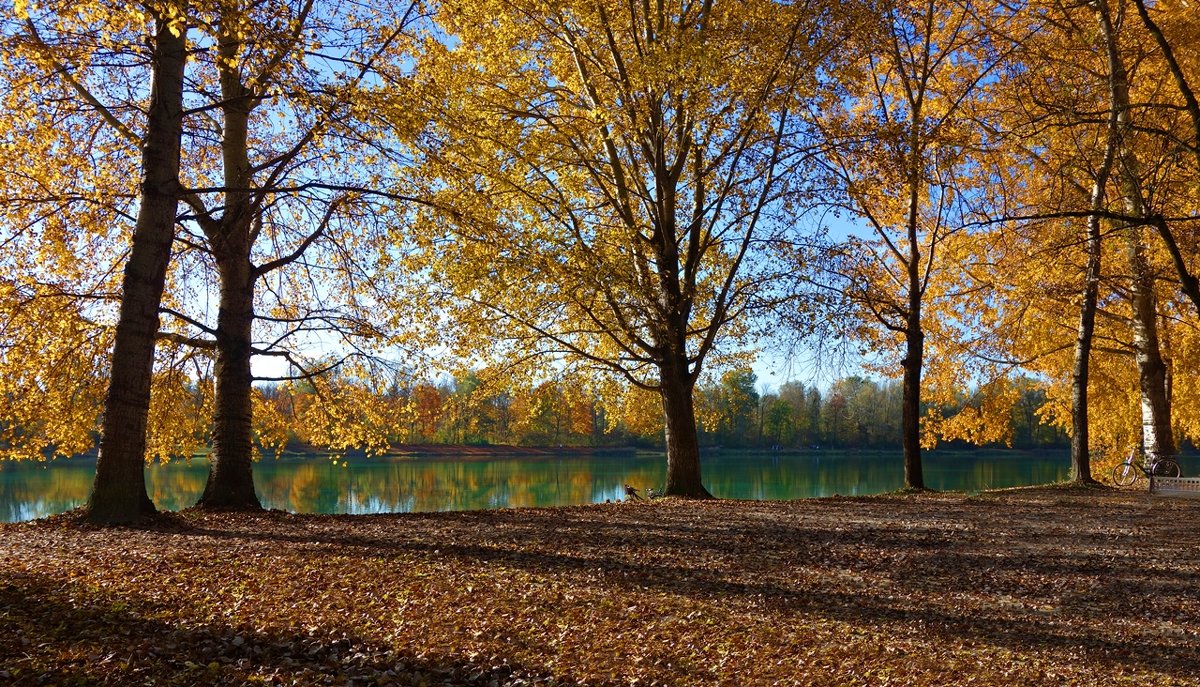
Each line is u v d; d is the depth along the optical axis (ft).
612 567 29.09
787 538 36.55
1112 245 57.82
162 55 34.01
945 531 39.24
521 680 17.60
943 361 73.77
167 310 38.09
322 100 34.65
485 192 46.60
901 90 63.41
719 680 18.72
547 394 62.95
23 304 37.73
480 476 130.00
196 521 35.47
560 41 54.54
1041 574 30.30
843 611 25.14
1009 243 60.49
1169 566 31.53
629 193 59.57
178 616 19.43
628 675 18.53
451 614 21.72
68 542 28.45
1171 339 72.64
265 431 53.21
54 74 32.76
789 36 49.19
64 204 36.86
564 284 49.39
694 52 43.80
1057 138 48.83
